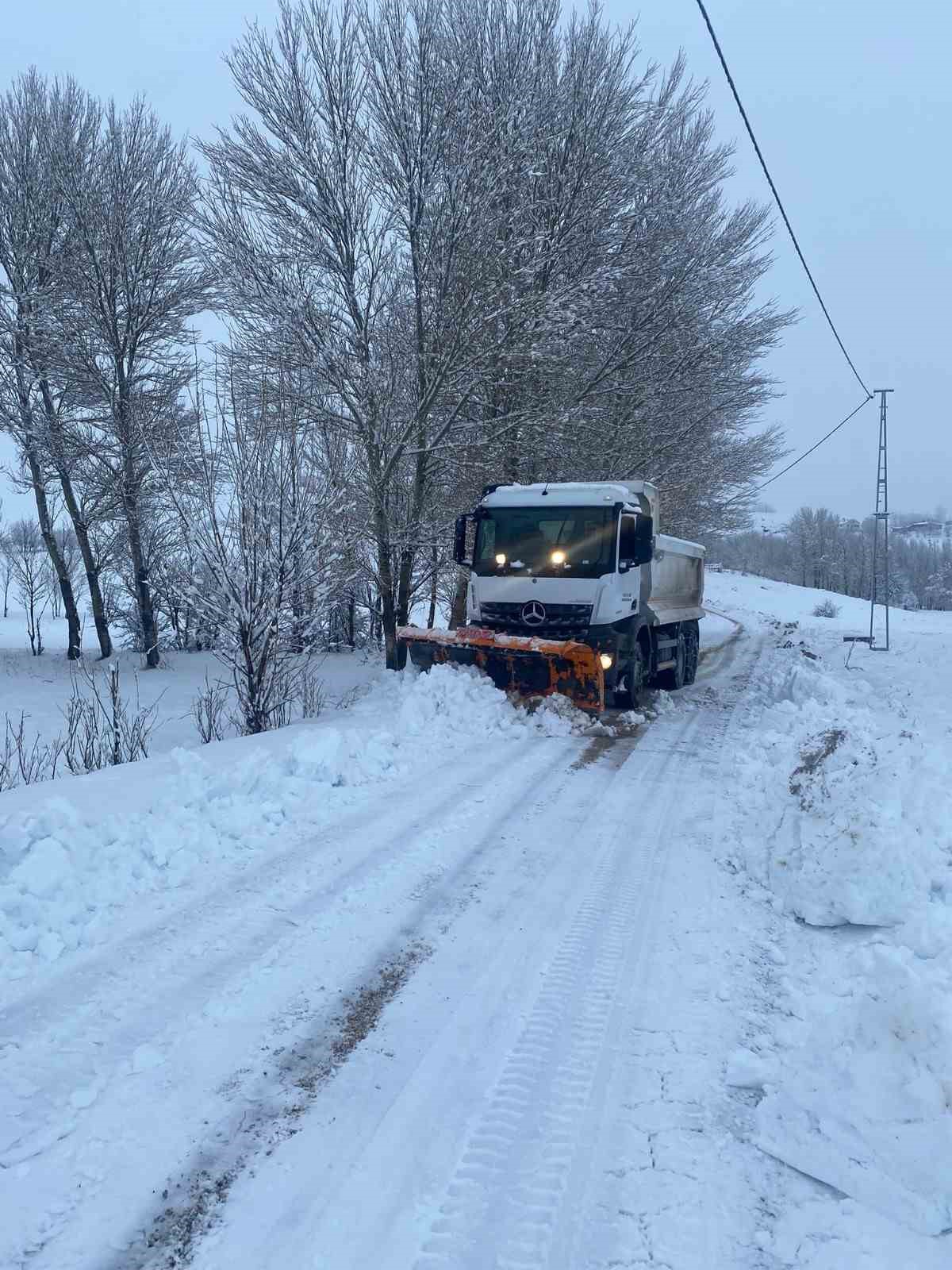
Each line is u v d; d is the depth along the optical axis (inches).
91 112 722.2
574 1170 104.2
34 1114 110.4
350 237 467.5
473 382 476.7
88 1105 112.7
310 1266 89.0
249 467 349.1
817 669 534.9
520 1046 129.6
